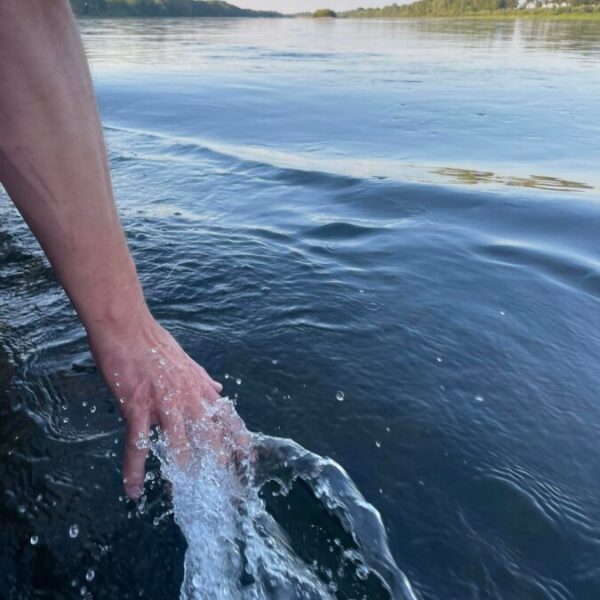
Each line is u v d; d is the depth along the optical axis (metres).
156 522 1.02
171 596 0.92
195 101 6.03
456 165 3.68
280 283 1.87
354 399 1.33
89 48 11.34
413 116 5.45
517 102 6.24
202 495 1.02
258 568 0.96
